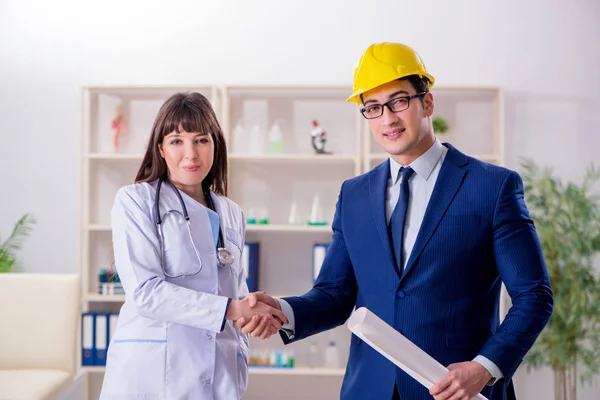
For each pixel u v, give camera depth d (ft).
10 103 13.56
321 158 12.57
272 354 12.78
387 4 13.30
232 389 6.14
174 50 13.47
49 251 13.52
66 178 13.51
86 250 13.07
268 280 13.51
